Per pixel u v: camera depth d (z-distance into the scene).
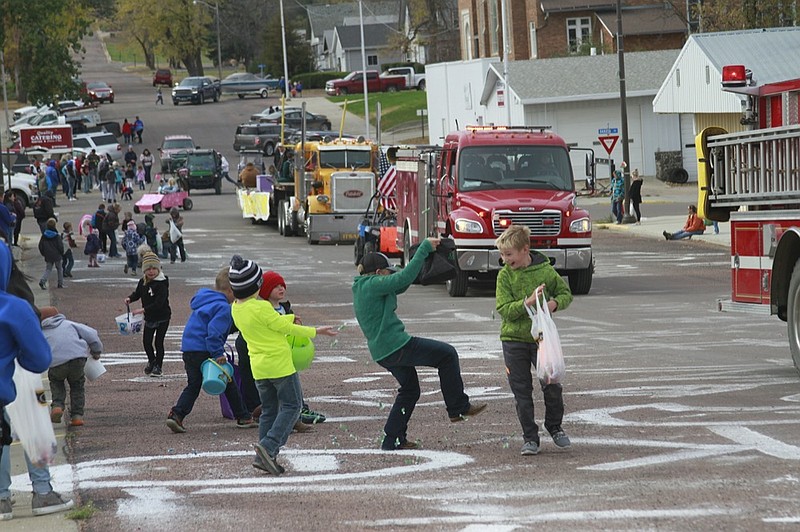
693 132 70.75
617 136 50.84
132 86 158.88
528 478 9.88
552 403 10.84
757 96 16.56
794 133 14.59
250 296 10.80
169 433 13.27
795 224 15.02
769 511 8.38
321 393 15.60
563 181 30.20
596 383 15.23
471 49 102.06
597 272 35.16
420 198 32.31
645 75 71.38
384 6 176.88
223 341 13.08
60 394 14.03
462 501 9.18
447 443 11.63
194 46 166.00
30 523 9.10
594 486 9.46
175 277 35.59
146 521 9.01
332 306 27.78
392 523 8.59
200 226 56.88
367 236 37.72
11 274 8.92
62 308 28.52
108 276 36.88
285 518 8.90
